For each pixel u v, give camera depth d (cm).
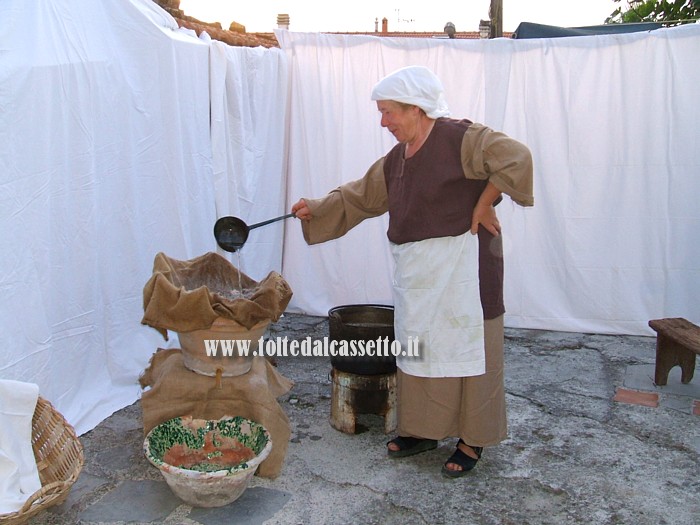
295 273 561
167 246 414
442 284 291
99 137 352
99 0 353
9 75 292
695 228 502
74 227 338
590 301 530
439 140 284
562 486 304
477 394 301
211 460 305
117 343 381
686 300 513
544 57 502
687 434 357
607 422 371
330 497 293
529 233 532
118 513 278
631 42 486
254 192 504
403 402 313
